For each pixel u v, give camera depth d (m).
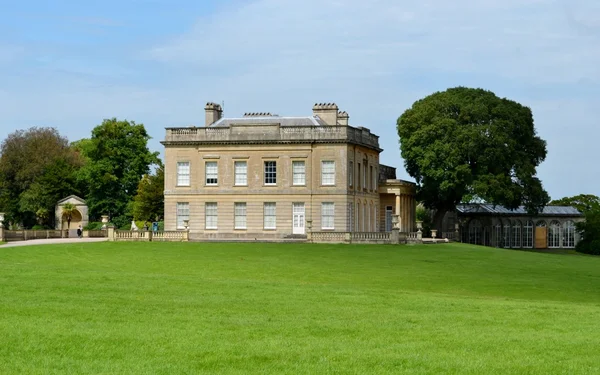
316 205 83.38
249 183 84.75
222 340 22.11
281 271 49.69
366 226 89.88
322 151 83.31
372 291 36.25
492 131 91.62
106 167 118.19
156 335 22.55
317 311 28.16
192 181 86.06
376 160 94.19
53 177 120.25
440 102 94.62
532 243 112.44
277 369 18.98
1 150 131.00
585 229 111.12
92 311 26.48
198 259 56.50
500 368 19.34
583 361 20.20
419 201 101.88
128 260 55.53
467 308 30.00
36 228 116.69
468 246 78.38
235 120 89.44
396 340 22.69
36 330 22.84
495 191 90.06
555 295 41.47
